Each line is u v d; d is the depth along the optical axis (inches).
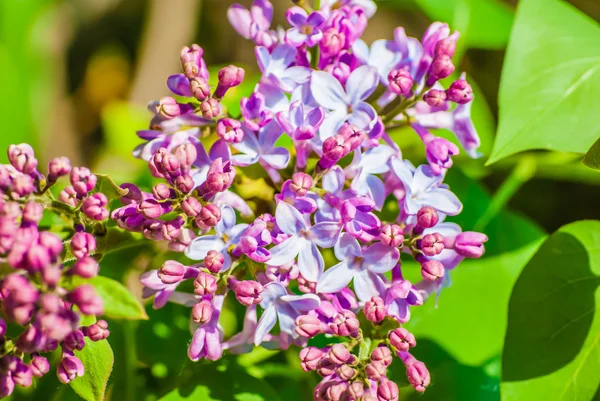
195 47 15.7
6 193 14.9
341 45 15.9
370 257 15.3
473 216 18.7
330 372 15.2
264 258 15.0
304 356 15.2
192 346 15.4
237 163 15.6
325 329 15.2
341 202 15.3
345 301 15.4
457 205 15.6
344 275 15.3
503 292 18.1
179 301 16.0
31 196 15.0
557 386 16.0
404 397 17.5
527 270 16.3
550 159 19.0
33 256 14.2
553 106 16.6
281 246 15.1
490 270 18.3
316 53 16.4
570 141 16.5
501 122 16.6
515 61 16.7
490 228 18.7
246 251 15.1
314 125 15.4
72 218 15.5
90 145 29.9
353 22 16.3
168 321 17.9
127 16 32.0
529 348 16.1
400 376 16.6
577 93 16.7
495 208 18.7
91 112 30.2
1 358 14.7
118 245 15.8
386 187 16.0
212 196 15.4
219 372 16.7
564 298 16.2
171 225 15.2
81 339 14.9
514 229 18.7
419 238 15.6
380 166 15.7
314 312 15.3
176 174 15.2
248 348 15.9
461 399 17.4
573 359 16.1
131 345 17.7
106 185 15.5
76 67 31.3
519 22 16.8
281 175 16.3
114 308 14.8
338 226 15.1
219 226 15.4
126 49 31.4
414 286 15.8
